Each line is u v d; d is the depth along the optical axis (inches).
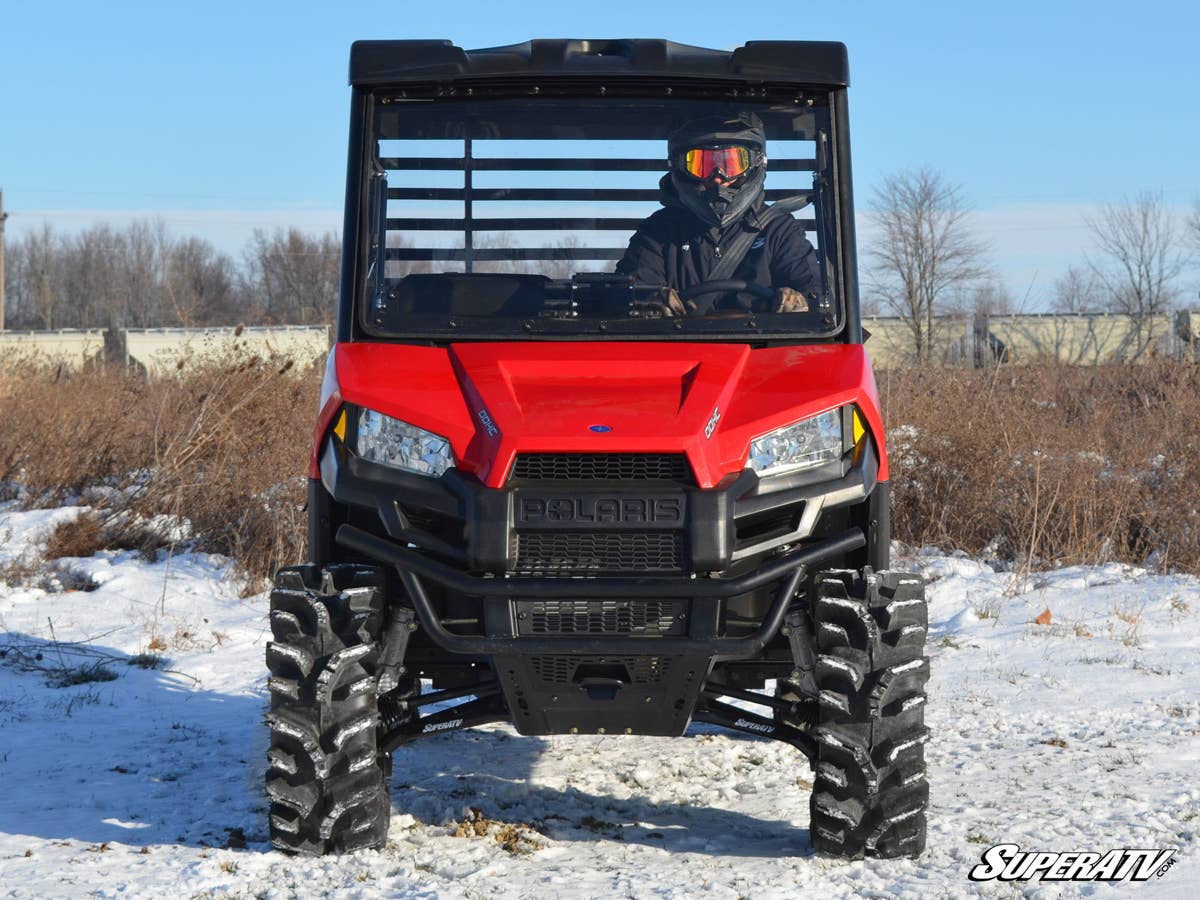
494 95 210.1
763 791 228.5
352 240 206.8
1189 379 546.6
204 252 3218.5
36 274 3435.0
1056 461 462.6
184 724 275.0
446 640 177.5
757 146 207.9
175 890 171.9
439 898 167.9
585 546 175.2
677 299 204.1
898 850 185.0
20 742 259.4
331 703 183.0
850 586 184.4
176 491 489.1
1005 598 391.5
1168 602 376.5
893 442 479.5
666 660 179.0
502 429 177.6
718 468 176.6
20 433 561.9
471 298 204.8
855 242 207.9
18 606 398.3
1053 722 267.7
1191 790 219.1
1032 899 168.1
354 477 183.6
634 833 203.3
